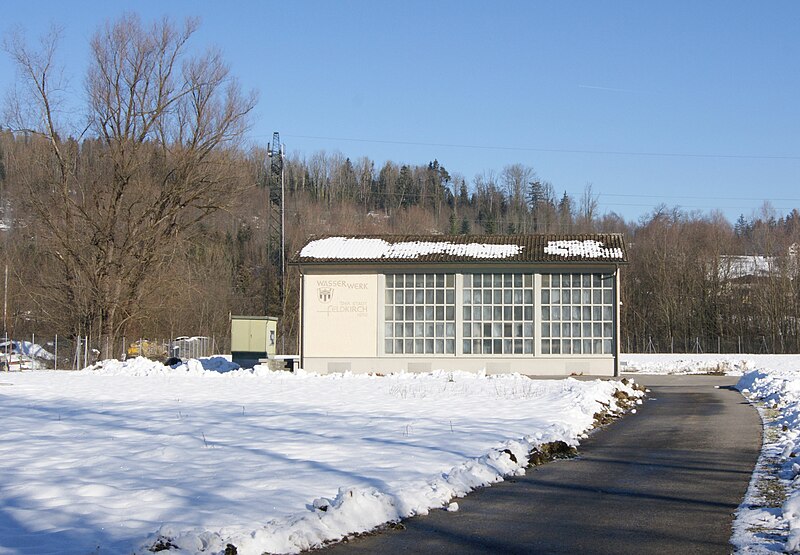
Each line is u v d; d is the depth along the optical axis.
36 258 56.25
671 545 8.36
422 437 15.36
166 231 46.56
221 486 10.74
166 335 59.41
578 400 22.19
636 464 13.60
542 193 116.75
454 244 40.62
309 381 31.50
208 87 45.97
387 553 8.22
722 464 13.48
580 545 8.43
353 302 38.91
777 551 7.98
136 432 16.03
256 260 85.25
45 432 16.06
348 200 119.69
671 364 48.03
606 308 38.00
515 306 38.38
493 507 10.34
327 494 10.33
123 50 44.62
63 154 43.97
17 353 47.62
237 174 47.06
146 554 7.57
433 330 38.59
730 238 82.50
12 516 9.15
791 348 69.25
